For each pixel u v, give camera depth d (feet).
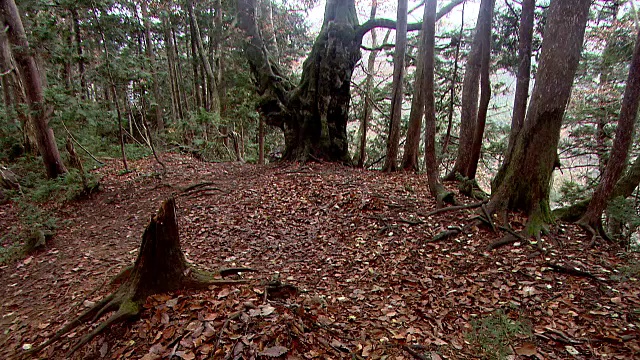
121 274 13.34
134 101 34.83
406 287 13.60
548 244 15.97
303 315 10.27
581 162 46.91
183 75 73.15
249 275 14.39
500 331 9.64
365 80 55.01
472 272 14.25
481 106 24.70
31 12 32.86
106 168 36.19
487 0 21.89
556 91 16.51
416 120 34.76
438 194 22.33
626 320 10.28
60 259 17.49
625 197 18.49
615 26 34.12
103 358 9.00
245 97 45.98
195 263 16.12
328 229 20.24
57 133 30.96
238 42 41.06
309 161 37.60
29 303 13.51
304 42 61.62
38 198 24.45
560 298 11.85
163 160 41.96
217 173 35.55
